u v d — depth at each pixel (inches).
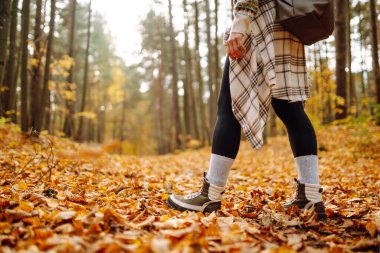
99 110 1306.6
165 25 840.9
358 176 176.9
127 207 92.0
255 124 75.6
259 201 104.3
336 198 111.0
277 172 225.6
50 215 71.2
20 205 73.1
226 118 82.4
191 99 776.9
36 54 323.3
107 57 1284.4
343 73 425.7
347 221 76.5
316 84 458.0
